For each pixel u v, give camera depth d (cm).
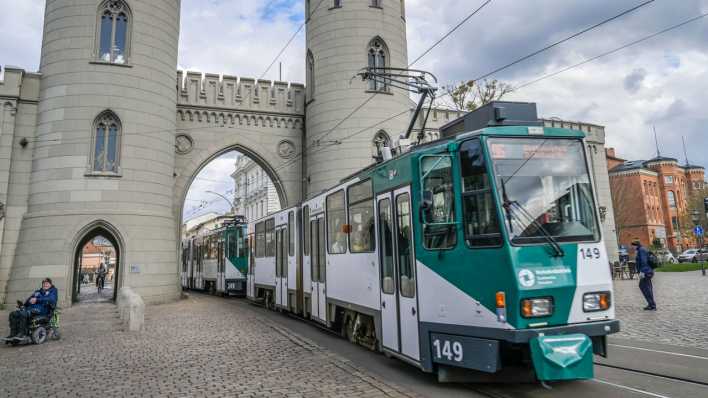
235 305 2098
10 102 2172
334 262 1137
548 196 652
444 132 880
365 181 958
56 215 2042
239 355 957
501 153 657
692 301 1549
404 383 738
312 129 2780
